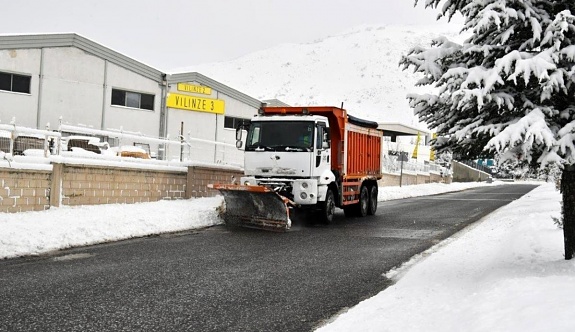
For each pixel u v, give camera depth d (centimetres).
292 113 1497
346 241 1202
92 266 844
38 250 966
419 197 3359
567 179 693
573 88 636
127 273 798
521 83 656
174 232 1282
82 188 1390
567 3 650
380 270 875
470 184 6662
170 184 1723
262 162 1433
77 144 1912
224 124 3369
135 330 532
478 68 623
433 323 498
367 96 15438
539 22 636
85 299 645
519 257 817
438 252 1023
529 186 6116
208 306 630
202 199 1811
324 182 1452
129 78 2855
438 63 709
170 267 853
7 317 564
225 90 3334
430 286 696
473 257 916
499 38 651
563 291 486
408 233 1373
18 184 1201
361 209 1805
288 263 918
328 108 1559
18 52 2447
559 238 956
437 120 733
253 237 1225
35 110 2508
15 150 1510
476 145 710
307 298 682
